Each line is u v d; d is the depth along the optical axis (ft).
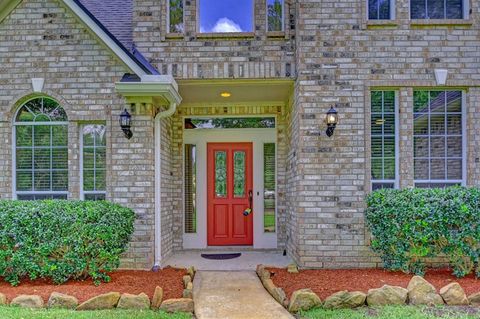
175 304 14.46
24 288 16.60
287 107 26.91
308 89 21.49
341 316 13.64
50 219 17.21
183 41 22.66
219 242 29.07
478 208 18.03
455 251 18.44
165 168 24.86
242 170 29.32
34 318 13.16
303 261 21.13
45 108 22.16
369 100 21.44
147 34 22.74
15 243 17.11
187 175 29.04
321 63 21.49
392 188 21.50
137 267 21.12
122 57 20.98
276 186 28.35
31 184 21.97
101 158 21.98
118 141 21.49
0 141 21.62
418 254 18.63
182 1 23.16
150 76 20.36
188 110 28.58
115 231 18.01
